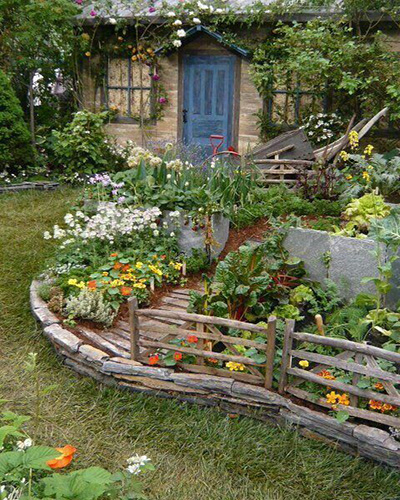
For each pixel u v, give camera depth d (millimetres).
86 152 10250
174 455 3797
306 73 9789
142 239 6414
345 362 3809
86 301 5191
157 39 11375
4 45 11195
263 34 10578
